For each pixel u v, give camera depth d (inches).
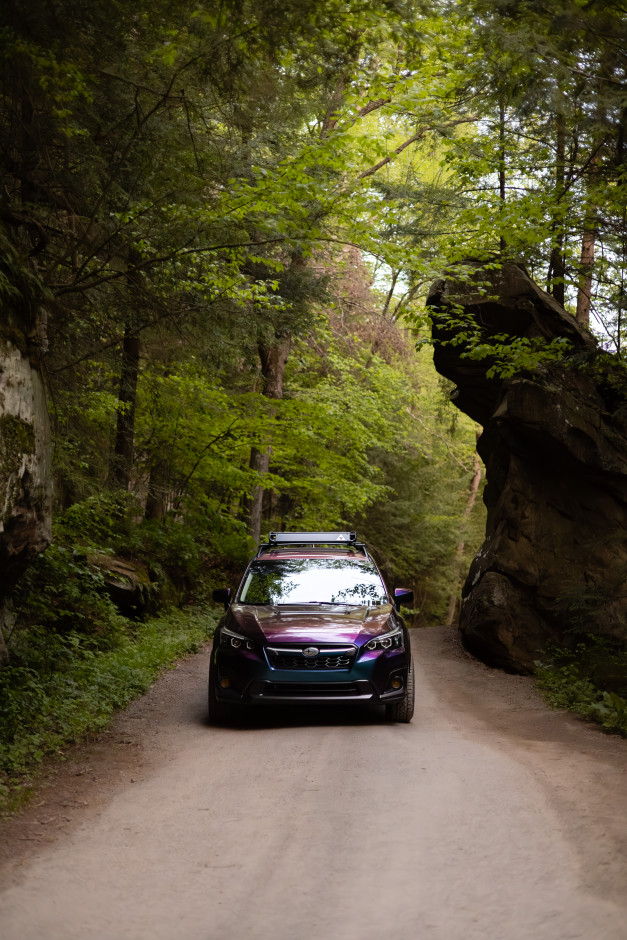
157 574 645.3
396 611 350.0
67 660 390.6
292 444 910.4
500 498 601.6
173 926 132.7
